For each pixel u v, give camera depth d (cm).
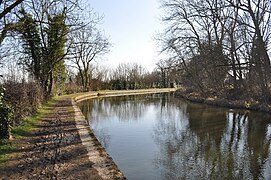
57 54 2794
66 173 728
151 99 4175
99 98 4472
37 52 2570
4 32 1059
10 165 786
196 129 1678
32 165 792
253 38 2298
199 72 3388
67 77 4616
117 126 1819
